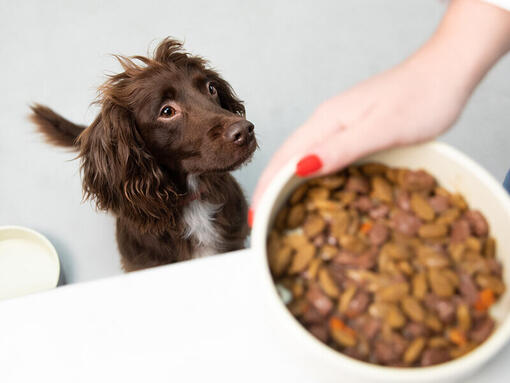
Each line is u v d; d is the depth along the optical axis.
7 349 0.71
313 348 0.48
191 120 1.73
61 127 2.38
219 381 0.66
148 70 1.76
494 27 0.73
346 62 2.88
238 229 2.19
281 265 0.59
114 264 2.55
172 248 2.05
